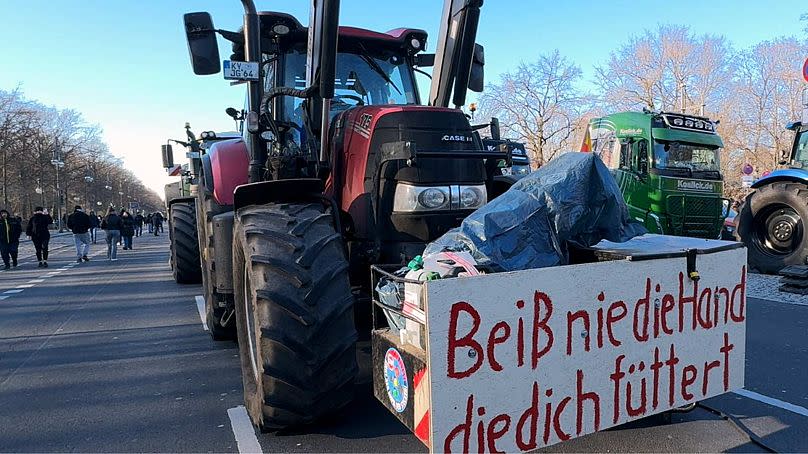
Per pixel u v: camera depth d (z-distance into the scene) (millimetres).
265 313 2723
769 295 7473
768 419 3371
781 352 4766
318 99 3697
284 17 4227
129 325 6379
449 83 4219
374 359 2736
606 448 2982
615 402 2562
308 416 2846
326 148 3783
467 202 3506
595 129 12164
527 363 2301
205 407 3725
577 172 2875
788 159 10258
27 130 44969
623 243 3059
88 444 3205
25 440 3275
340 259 2926
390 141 3473
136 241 28906
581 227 2895
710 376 2889
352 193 3631
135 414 3635
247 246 2930
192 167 9812
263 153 3914
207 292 5188
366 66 4637
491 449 2240
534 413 2332
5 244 14078
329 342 2762
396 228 3441
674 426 3248
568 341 2402
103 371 4598
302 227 2945
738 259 2971
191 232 9438
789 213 9148
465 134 3615
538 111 32594
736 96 32000
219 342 5449
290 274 2760
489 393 2219
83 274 12062
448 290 2113
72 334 6000
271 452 2971
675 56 32562
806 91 9938
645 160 10727
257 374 2979
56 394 4059
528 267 2648
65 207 58156
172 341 5555
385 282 2775
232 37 4238
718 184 11258
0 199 47031
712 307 2869
